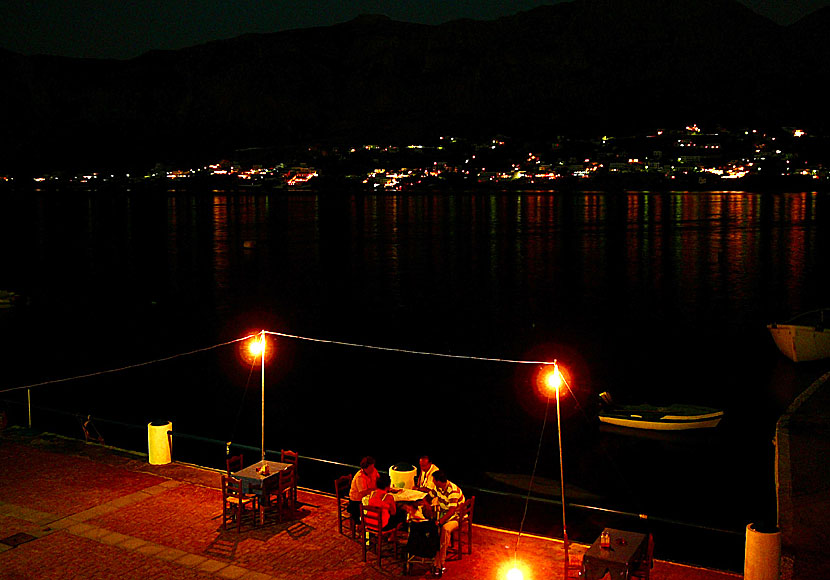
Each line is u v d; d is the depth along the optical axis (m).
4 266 85.69
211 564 9.42
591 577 8.30
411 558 9.44
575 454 23.31
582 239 110.88
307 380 34.00
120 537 10.16
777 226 126.31
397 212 184.12
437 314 56.16
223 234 127.12
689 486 20.31
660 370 36.81
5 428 15.30
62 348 43.59
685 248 96.25
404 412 28.58
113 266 85.94
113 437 23.53
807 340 34.97
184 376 34.62
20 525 10.54
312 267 84.50
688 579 9.16
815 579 10.08
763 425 26.69
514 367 37.31
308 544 10.01
